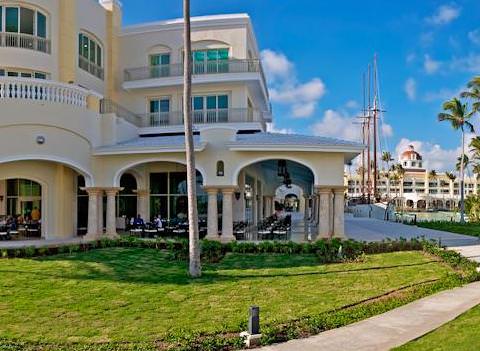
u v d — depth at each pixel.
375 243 18.34
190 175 13.96
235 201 26.83
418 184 142.50
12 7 25.31
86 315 9.95
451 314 9.72
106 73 31.89
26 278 13.20
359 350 7.70
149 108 32.69
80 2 28.62
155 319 9.66
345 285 12.57
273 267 15.07
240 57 31.55
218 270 14.61
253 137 23.73
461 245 21.11
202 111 30.08
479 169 66.81
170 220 26.00
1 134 20.44
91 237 22.73
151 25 32.84
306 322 9.24
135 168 27.11
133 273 14.09
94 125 23.47
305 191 41.44
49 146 21.50
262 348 7.94
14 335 8.71
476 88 46.28
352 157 23.73
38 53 25.80
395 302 10.81
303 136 24.61
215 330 8.83
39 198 26.23
